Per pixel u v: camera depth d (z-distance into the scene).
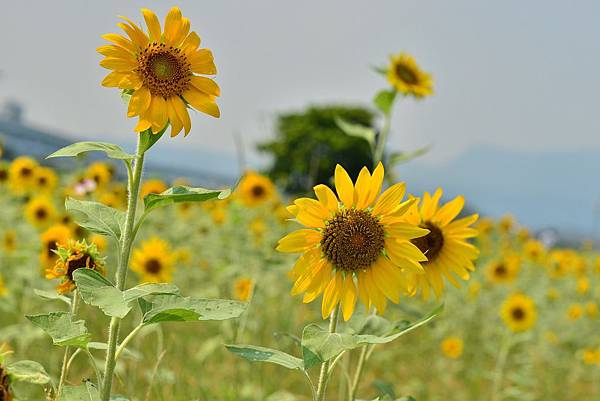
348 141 17.25
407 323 1.58
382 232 1.55
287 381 2.88
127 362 2.18
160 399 2.03
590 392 4.33
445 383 3.87
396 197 1.55
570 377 4.43
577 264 6.45
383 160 2.50
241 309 1.41
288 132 18.14
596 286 6.57
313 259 1.53
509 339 3.44
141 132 1.49
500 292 5.43
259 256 2.77
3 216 3.83
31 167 4.25
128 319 2.68
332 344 1.41
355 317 1.59
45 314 1.44
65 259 1.60
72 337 1.42
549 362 4.61
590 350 4.55
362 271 1.54
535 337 4.73
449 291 4.93
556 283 6.37
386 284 1.54
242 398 2.53
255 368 2.65
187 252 3.93
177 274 3.77
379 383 1.62
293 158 17.31
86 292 1.36
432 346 4.38
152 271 2.73
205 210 5.05
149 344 2.67
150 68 1.49
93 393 1.47
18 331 2.30
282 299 3.66
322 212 1.53
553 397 4.06
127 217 1.48
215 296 3.15
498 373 3.32
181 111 1.50
